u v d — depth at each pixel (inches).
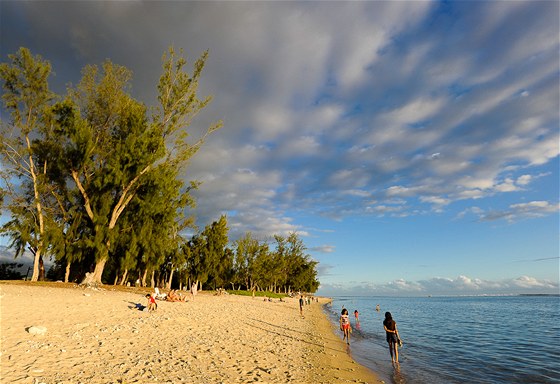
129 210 1416.1
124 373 323.6
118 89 1373.0
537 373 589.6
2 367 296.2
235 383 343.9
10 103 1175.0
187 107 1382.9
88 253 1291.8
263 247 3088.1
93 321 554.3
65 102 1225.4
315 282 5565.9
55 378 287.1
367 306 3939.5
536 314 2368.4
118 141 1326.3
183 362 392.8
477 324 1579.7
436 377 528.7
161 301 1101.1
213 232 2586.1
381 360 641.6
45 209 1258.6
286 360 510.0
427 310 2994.6
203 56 1389.0
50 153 1274.6
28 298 687.1
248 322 917.2
